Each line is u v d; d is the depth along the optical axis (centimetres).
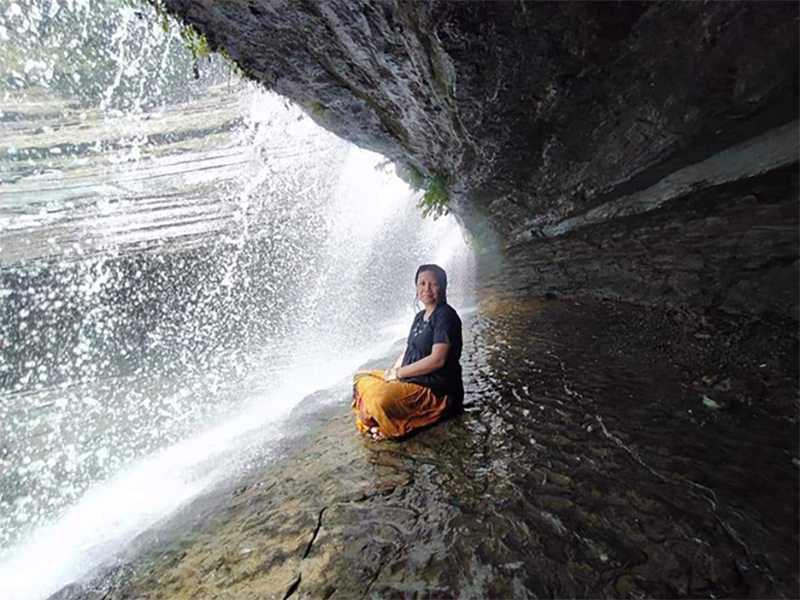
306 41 344
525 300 656
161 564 209
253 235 1266
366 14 287
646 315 430
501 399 319
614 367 336
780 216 320
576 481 204
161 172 1397
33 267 970
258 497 252
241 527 221
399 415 281
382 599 156
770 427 216
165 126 1505
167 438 581
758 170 330
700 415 240
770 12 225
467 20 257
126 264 1065
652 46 273
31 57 1192
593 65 303
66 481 520
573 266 599
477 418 293
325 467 266
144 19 348
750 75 262
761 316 329
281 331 1113
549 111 377
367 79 392
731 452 204
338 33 321
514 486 208
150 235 1160
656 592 140
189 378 908
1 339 945
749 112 291
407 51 316
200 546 215
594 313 497
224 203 1325
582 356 375
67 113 1372
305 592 166
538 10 248
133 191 1313
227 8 311
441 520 193
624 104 342
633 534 166
